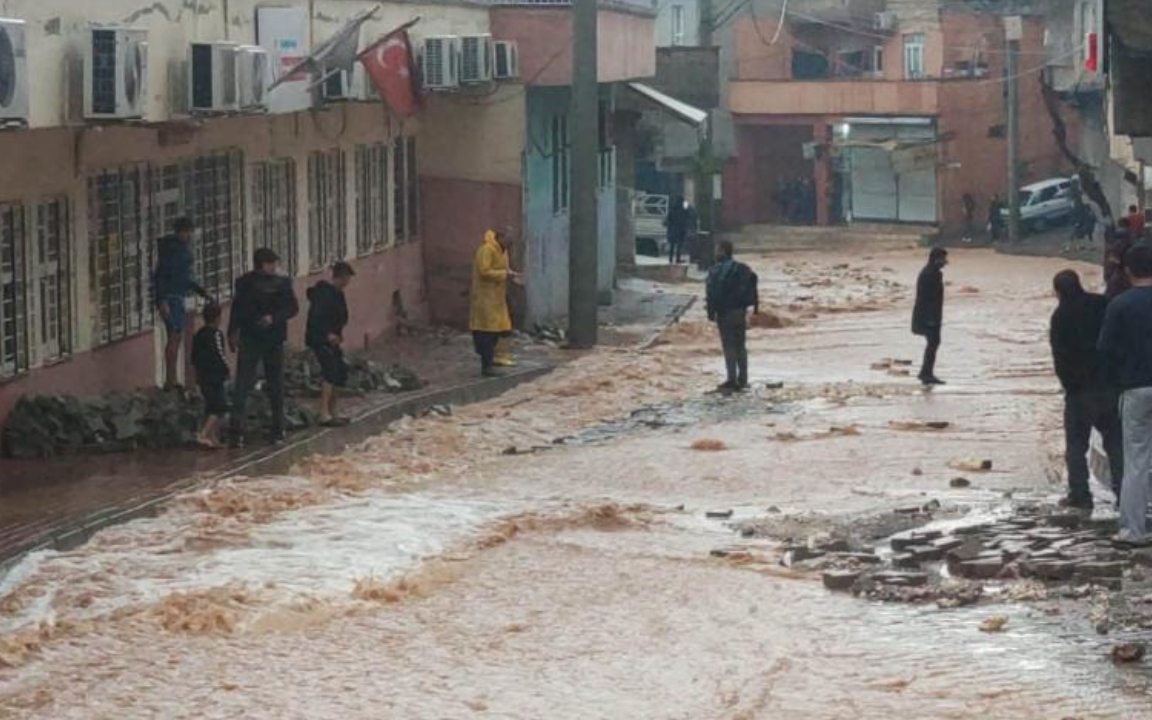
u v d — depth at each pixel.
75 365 31.62
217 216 38.31
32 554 22.78
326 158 45.03
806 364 47.31
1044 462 31.03
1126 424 23.25
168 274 33.25
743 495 28.53
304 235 43.50
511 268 51.22
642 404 39.59
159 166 34.94
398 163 50.56
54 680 17.77
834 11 114.00
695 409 38.69
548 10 51.53
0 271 28.95
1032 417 36.72
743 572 22.66
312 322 33.56
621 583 22.06
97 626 19.70
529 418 36.94
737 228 110.06
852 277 80.62
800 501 27.84
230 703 17.03
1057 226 104.19
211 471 28.64
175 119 30.62
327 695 17.31
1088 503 26.14
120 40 26.78
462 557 23.45
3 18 24.47
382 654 18.80
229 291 39.03
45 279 30.58
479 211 52.34
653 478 30.08
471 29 50.22
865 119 109.50
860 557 23.25
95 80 26.78
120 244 33.28
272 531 24.64
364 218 47.91
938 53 111.56
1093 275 80.69
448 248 52.62
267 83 33.09
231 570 22.23
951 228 108.38
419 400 37.75
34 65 25.61
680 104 74.69
